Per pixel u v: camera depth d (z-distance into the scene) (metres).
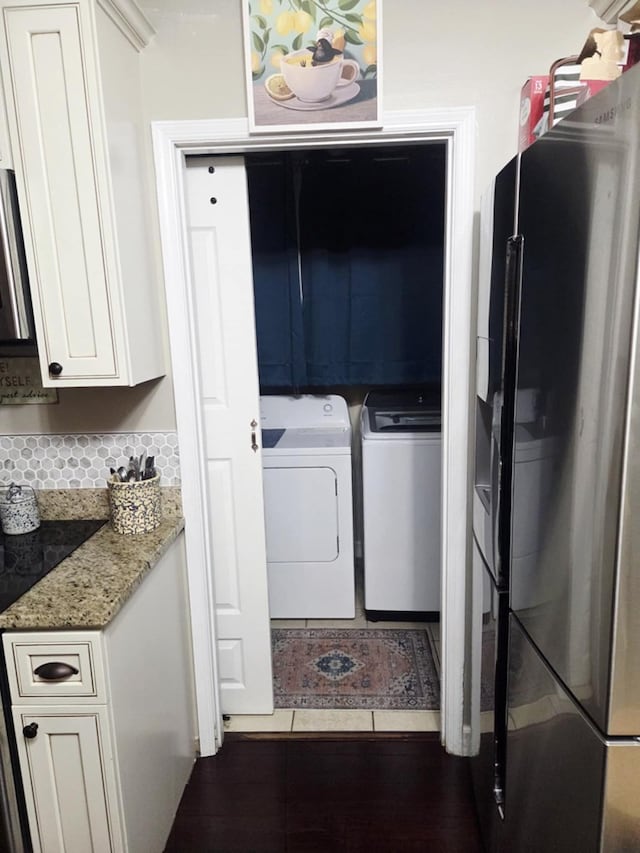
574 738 1.03
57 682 1.33
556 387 1.06
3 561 1.58
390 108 1.71
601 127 0.88
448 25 1.67
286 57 1.66
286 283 2.93
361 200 2.82
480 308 1.72
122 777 1.40
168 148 1.76
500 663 1.47
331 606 2.98
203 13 1.68
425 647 2.73
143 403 1.90
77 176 1.50
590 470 0.94
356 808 1.86
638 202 0.79
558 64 1.42
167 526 1.85
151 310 1.78
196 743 2.09
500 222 1.44
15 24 1.43
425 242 2.86
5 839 1.33
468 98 1.70
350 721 2.25
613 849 0.97
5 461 1.94
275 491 2.88
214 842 1.74
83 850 1.40
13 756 1.35
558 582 1.07
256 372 2.04
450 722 2.06
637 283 0.81
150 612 1.65
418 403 3.08
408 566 2.87
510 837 1.39
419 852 1.70
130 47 1.64
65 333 1.58
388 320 2.95
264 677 2.26
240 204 1.93
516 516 1.31
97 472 1.93
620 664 0.91
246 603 2.20
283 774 2.01
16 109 1.47
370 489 2.81
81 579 1.45
